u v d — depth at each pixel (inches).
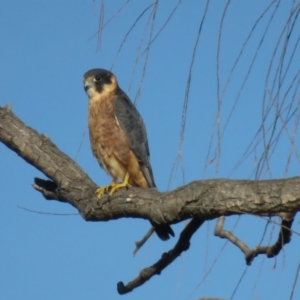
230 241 329.1
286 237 300.2
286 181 257.0
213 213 278.4
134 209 322.0
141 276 340.5
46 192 382.9
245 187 266.2
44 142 382.0
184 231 320.8
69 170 372.2
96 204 345.1
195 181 291.4
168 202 299.6
